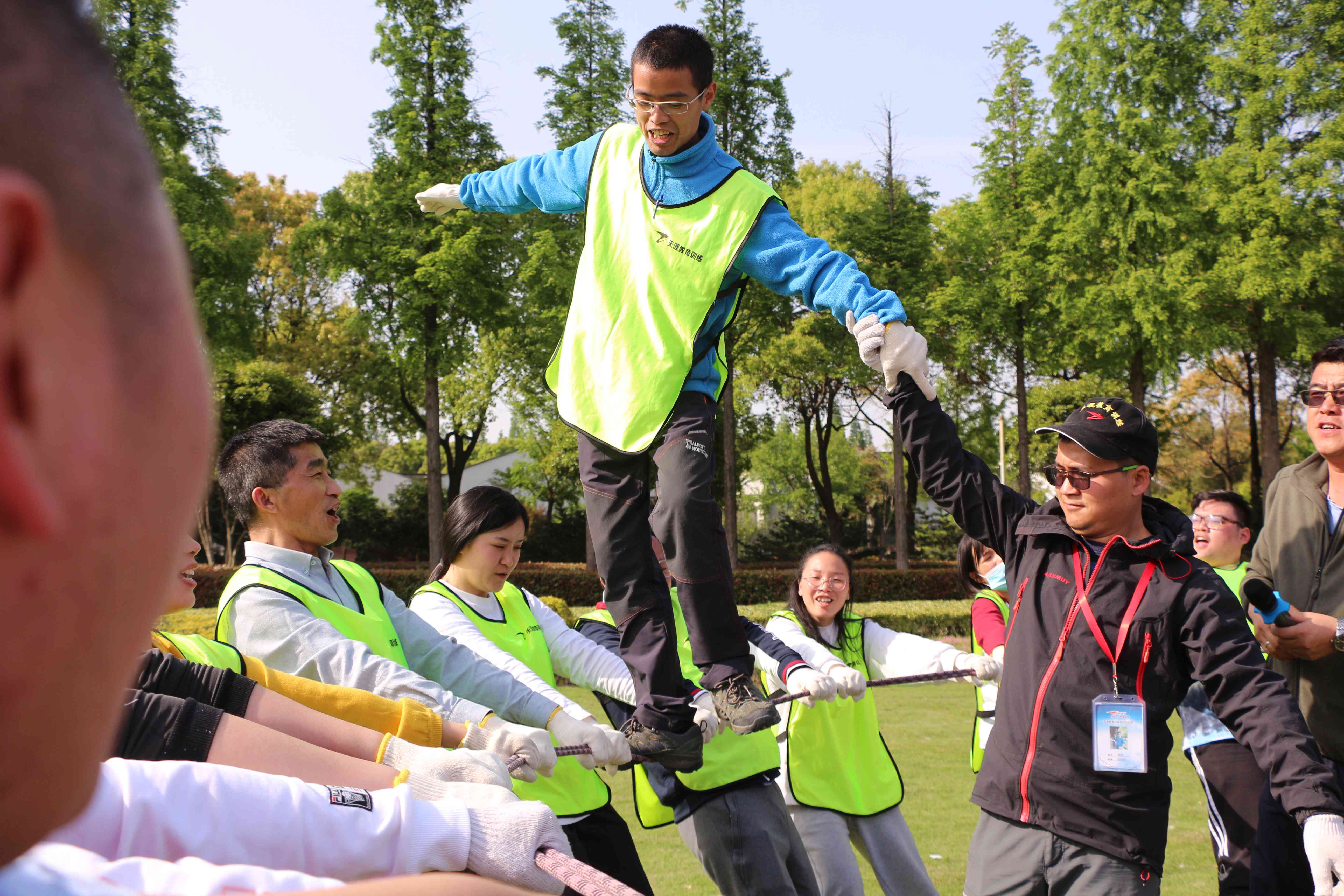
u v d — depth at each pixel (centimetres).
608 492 302
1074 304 2422
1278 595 359
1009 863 302
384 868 132
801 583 493
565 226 2403
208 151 2261
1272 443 2428
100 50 35
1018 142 2616
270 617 292
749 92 2303
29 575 31
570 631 416
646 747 305
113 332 33
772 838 392
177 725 170
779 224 294
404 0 2328
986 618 547
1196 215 2338
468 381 3067
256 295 3406
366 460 4000
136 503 34
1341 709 350
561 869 135
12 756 33
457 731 261
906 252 2617
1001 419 2714
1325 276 2267
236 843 123
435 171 2320
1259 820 387
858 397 3431
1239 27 2411
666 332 291
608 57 2372
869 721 456
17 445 30
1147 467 304
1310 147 2328
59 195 31
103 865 79
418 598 384
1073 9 2527
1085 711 294
